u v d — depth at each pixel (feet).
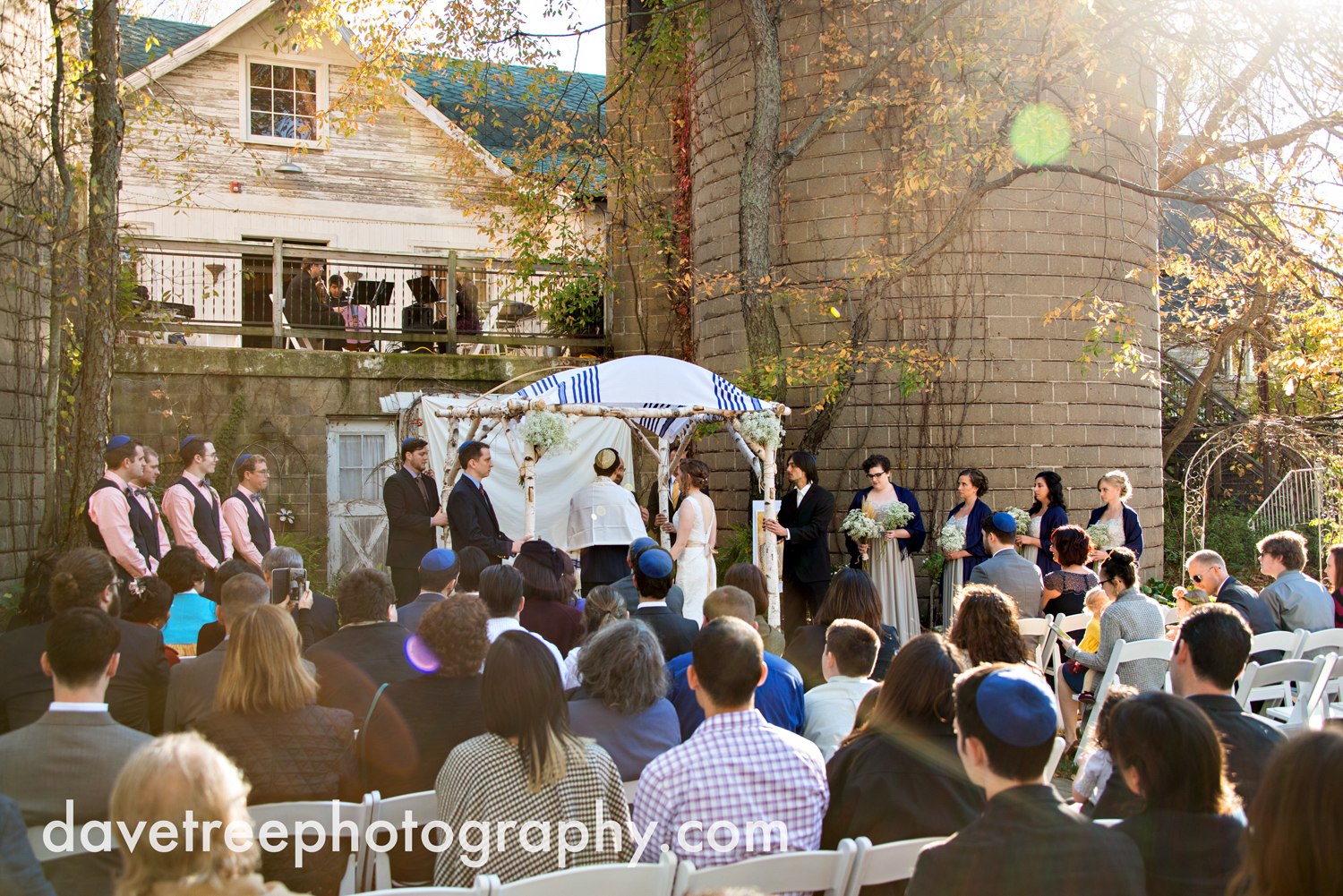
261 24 46.11
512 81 37.45
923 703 8.73
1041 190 30.32
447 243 48.21
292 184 46.39
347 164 47.26
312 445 35.01
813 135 29.45
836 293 29.94
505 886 7.13
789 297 30.86
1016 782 6.59
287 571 14.33
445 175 48.29
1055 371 30.37
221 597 12.08
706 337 34.99
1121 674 16.14
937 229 30.09
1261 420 39.27
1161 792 7.11
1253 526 42.65
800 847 8.59
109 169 24.68
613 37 42.29
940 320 29.96
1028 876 6.24
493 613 13.26
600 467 22.82
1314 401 41.91
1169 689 16.47
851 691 11.39
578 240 42.47
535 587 15.62
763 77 29.14
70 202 24.70
